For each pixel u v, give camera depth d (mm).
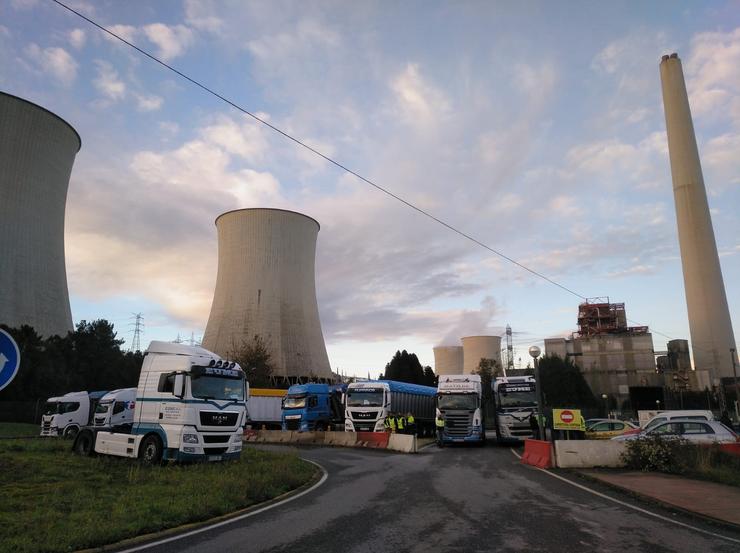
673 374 72125
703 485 10320
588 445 13766
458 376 24703
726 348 62375
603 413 54562
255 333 54781
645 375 74625
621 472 12523
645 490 9656
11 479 10523
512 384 24328
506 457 17953
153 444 13297
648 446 13000
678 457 12547
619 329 82375
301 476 11875
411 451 20406
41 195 46688
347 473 13430
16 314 44406
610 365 78062
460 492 10023
